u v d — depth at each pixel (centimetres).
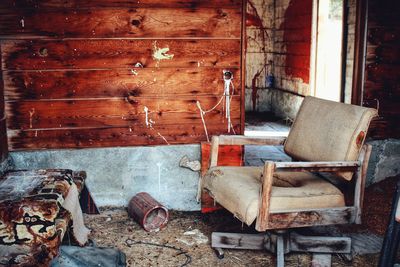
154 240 348
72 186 323
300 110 353
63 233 282
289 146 348
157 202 371
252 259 321
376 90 441
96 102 384
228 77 392
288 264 312
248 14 877
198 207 409
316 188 304
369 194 438
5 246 272
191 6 378
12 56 369
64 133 385
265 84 905
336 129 311
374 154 451
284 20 829
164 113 392
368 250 335
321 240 317
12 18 364
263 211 276
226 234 325
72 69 377
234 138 344
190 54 385
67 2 367
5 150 371
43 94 378
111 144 392
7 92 373
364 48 432
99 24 373
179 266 310
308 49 717
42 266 275
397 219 258
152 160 396
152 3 374
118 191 399
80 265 279
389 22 430
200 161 400
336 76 709
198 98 393
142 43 379
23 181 314
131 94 386
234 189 298
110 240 346
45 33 369
